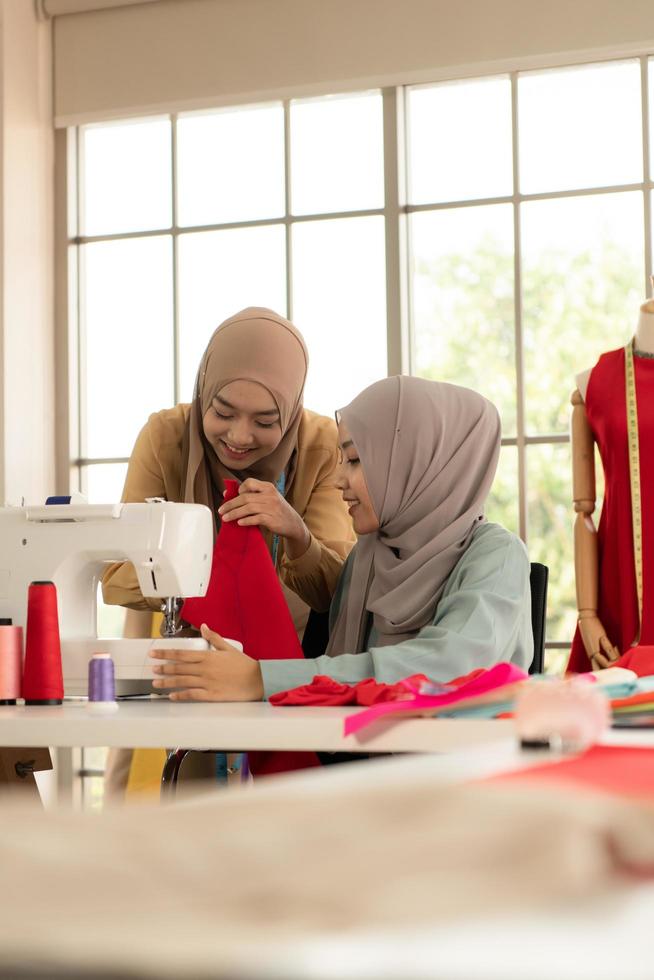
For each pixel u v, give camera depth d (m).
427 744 1.20
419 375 3.55
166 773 1.87
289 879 0.20
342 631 2.03
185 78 3.72
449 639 1.60
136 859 0.21
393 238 3.55
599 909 0.20
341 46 3.57
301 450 2.48
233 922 0.18
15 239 3.73
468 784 0.27
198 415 2.44
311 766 1.85
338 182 3.63
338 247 3.62
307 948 0.17
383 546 1.98
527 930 0.18
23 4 3.79
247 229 3.71
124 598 2.18
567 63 3.38
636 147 3.36
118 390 3.82
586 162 3.41
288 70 3.62
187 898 0.19
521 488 3.43
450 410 1.96
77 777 3.63
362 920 0.18
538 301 3.45
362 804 0.24
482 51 3.44
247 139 3.73
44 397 3.81
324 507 2.43
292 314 3.65
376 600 1.90
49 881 0.20
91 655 1.75
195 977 0.17
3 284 3.69
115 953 0.17
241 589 1.97
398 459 1.93
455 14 3.47
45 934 0.18
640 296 3.35
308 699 1.49
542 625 2.00
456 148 3.54
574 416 2.67
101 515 1.79
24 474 3.71
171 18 3.75
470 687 1.28
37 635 1.66
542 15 3.39
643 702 1.14
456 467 1.94
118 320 3.84
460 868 0.20
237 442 2.31
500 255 3.49
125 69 3.79
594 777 0.39
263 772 1.87
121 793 2.97
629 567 2.48
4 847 0.21
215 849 0.21
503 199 3.48
